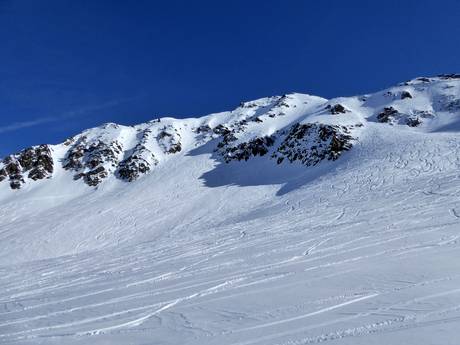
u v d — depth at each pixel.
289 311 6.36
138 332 6.25
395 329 5.09
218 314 6.66
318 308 6.33
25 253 42.16
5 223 60.19
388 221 16.08
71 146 89.50
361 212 20.70
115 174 74.75
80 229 46.75
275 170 59.25
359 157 50.47
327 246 12.30
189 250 15.75
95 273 13.07
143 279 10.77
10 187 77.00
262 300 7.18
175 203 52.22
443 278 7.22
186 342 5.54
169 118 98.81
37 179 78.25
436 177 30.94
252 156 66.50
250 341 5.30
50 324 7.20
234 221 39.25
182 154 78.31
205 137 84.31
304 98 94.00
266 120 80.38
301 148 61.09
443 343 4.52
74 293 10.00
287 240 14.76
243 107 98.44
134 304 7.98
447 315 5.40
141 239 42.69
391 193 27.34
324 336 5.15
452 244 10.38
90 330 6.61
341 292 7.07
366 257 9.94
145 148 78.12
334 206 25.89
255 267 10.45
